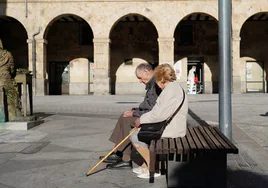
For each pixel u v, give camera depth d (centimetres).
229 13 587
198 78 3216
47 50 3234
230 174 506
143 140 469
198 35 3167
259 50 3153
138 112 545
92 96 2528
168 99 452
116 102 1961
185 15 2728
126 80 3209
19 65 3231
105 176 509
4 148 705
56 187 461
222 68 592
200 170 430
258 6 2700
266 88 3145
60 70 3256
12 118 972
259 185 456
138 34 3198
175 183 434
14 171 538
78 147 716
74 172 531
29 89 1046
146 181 484
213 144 422
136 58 3203
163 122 470
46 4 2783
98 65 2767
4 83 959
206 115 1266
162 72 475
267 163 571
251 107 1570
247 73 3172
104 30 2773
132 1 2750
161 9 2738
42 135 859
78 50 3225
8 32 3234
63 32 3225
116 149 550
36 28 2789
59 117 1235
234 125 988
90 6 2772
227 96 593
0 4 2791
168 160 433
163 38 2744
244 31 3162
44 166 567
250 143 730
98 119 1179
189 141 444
